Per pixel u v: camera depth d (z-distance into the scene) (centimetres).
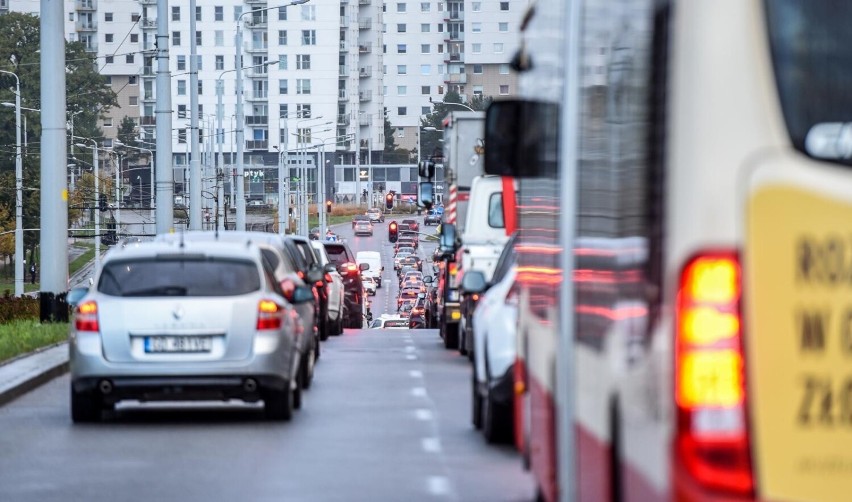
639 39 1316
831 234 1129
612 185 1474
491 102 2603
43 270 7856
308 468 3178
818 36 1135
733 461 1125
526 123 2556
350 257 12050
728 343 1127
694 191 1139
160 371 3869
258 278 3991
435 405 4506
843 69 1134
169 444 3603
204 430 3894
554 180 2069
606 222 1510
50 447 3556
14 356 5953
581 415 1680
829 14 1136
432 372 5775
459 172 8006
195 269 3962
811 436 1127
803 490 1127
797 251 1130
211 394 3912
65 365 5744
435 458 3322
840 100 1134
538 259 2380
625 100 1395
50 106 7800
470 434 3769
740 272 1130
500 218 6844
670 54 1180
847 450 1124
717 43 1136
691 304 1135
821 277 1129
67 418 4184
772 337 1129
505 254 4703
